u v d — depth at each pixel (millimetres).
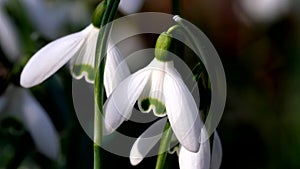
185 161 233
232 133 490
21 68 318
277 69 554
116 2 233
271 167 488
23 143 346
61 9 450
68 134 368
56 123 353
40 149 327
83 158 374
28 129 324
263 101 527
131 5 302
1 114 320
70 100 359
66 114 354
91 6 484
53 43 241
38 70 237
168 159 252
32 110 322
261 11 555
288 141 501
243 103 518
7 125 323
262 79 548
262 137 498
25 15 406
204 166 232
